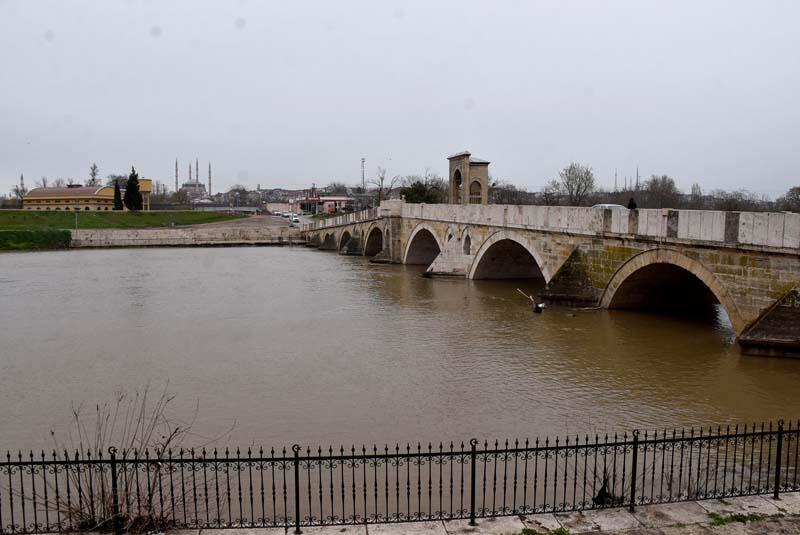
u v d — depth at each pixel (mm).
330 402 23172
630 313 37938
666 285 37500
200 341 33750
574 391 23953
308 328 36781
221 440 19656
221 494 15570
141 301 47906
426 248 77000
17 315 42156
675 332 33188
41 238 106750
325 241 115312
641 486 15406
